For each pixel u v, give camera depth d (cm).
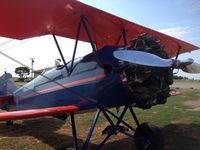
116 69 437
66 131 689
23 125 771
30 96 657
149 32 563
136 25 515
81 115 899
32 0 386
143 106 451
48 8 420
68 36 574
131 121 775
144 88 421
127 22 496
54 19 470
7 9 405
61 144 571
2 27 475
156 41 437
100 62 467
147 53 407
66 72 537
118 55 413
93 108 483
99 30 537
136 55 404
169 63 399
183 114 874
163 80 431
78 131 682
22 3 391
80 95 496
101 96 461
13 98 745
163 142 479
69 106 488
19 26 479
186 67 477
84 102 489
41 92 607
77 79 506
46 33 535
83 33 555
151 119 796
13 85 765
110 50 462
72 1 405
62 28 521
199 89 2006
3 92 792
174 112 915
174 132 636
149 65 390
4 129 723
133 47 439
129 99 451
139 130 498
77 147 468
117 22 496
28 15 436
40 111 431
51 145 566
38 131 694
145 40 431
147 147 479
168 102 1195
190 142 550
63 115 565
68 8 428
